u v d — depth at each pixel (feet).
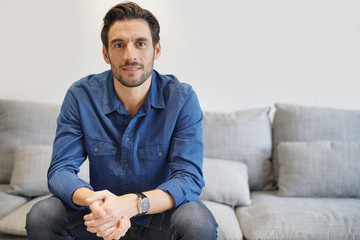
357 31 8.14
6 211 5.87
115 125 4.89
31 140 7.46
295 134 7.43
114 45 4.44
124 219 3.89
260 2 8.26
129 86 4.49
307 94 8.30
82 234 4.53
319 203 6.31
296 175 6.83
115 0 8.33
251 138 7.47
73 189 4.16
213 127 7.57
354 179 6.71
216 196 6.54
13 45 8.44
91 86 4.96
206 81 8.41
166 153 4.83
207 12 8.32
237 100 8.41
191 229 4.00
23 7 8.38
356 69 8.18
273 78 8.34
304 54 8.26
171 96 4.91
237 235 5.36
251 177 7.37
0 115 7.67
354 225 5.41
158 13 8.33
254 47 8.32
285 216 5.67
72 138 4.74
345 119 7.43
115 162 4.80
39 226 4.05
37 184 6.60
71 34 8.39
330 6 8.18
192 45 8.37
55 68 8.45
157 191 4.17
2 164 7.34
